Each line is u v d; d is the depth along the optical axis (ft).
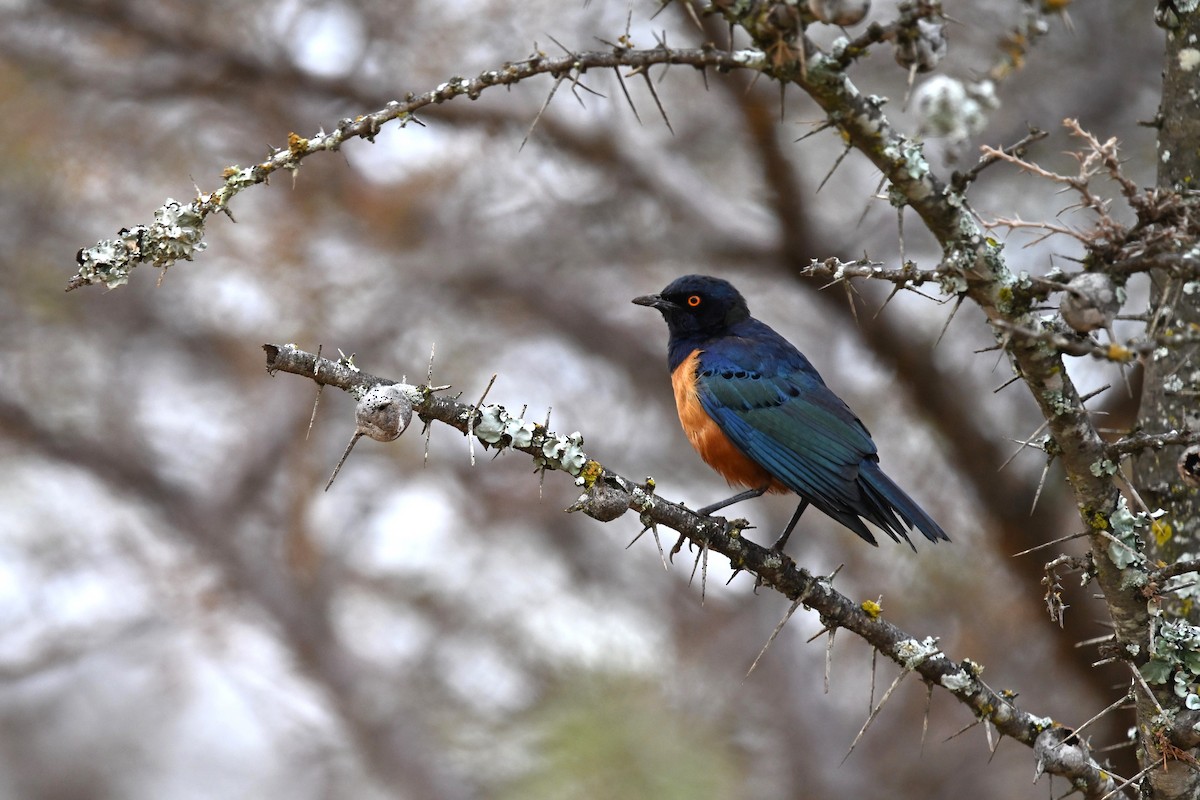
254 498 55.06
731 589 54.24
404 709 52.80
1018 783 49.29
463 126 48.57
